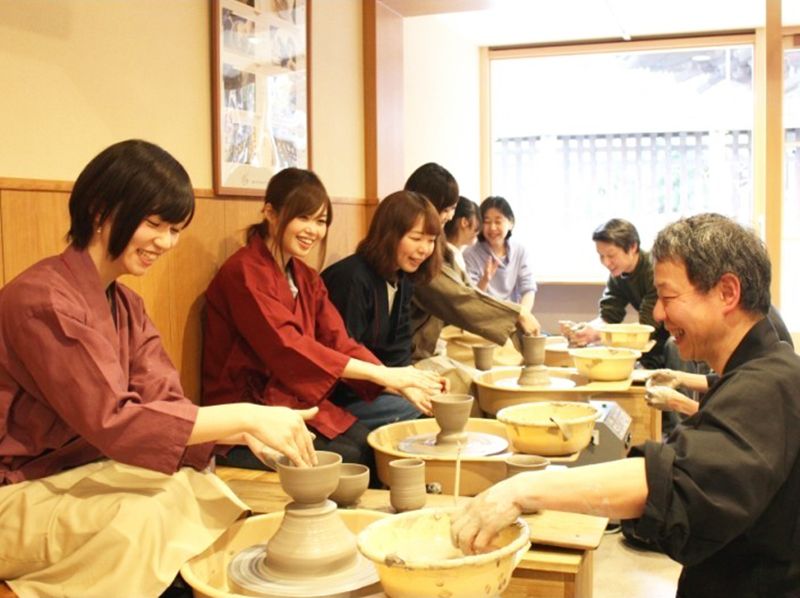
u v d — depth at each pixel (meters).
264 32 3.33
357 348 2.92
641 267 4.86
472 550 1.37
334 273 3.14
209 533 1.72
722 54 6.86
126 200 1.67
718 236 1.46
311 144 3.75
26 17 2.24
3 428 1.69
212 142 3.03
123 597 1.58
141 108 2.67
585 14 6.01
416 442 2.48
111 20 2.53
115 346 1.76
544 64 7.22
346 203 4.18
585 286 6.90
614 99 7.15
